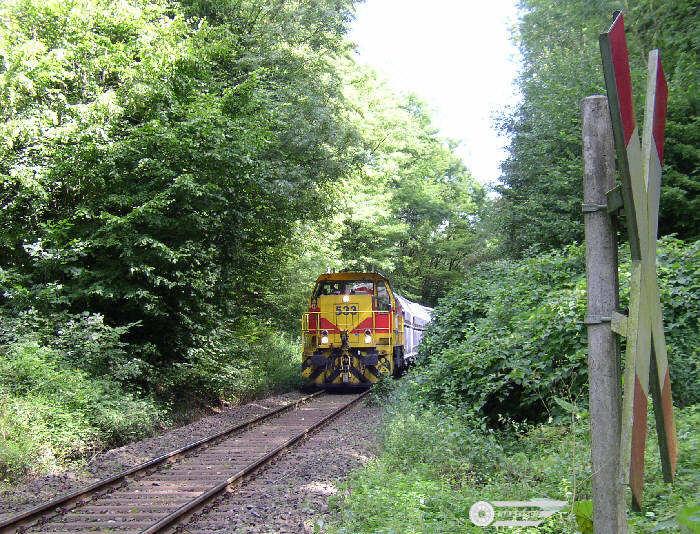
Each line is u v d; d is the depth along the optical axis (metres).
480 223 26.47
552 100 19.62
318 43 21.89
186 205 14.42
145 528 6.90
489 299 15.60
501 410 10.44
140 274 14.43
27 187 12.84
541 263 12.79
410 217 49.22
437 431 9.02
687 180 14.40
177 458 10.62
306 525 6.68
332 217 25.38
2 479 9.08
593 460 2.69
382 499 6.61
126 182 14.57
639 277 2.23
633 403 2.20
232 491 8.47
